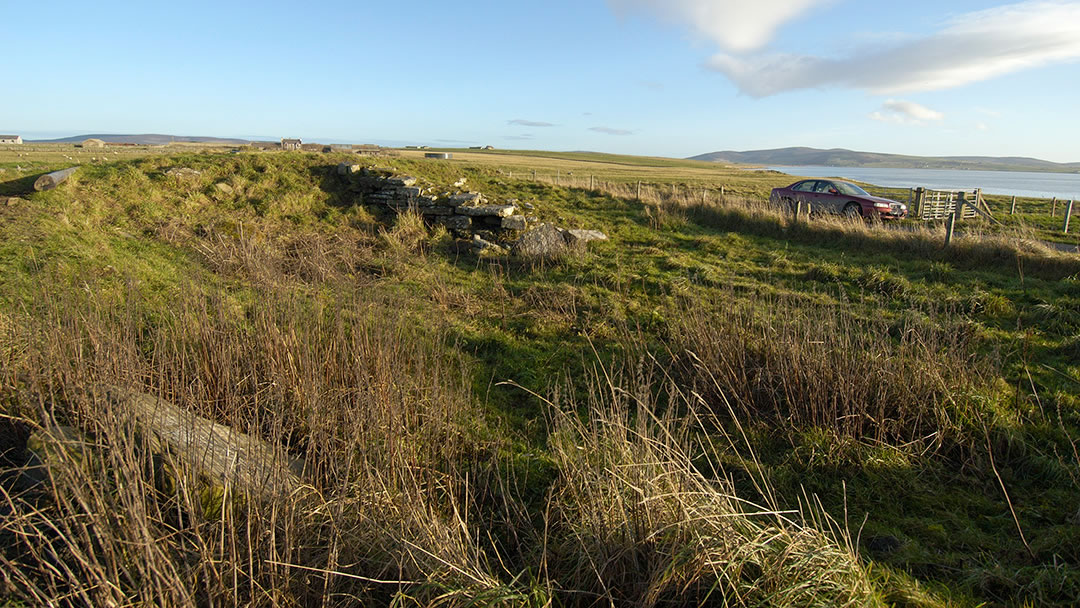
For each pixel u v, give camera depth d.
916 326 6.41
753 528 3.16
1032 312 8.05
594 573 3.09
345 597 2.88
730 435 5.06
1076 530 3.78
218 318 5.59
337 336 5.31
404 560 2.97
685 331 6.51
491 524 3.68
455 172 18.08
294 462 3.96
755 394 5.50
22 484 3.41
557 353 6.90
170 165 14.67
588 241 12.37
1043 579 3.33
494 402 5.69
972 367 5.53
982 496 4.31
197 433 3.71
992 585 3.36
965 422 4.98
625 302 8.75
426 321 7.51
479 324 7.85
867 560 3.52
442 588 2.79
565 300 8.80
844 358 5.22
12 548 2.95
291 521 2.96
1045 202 26.95
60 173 12.25
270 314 5.53
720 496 3.34
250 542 2.75
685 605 2.91
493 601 2.68
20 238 8.90
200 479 3.30
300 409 4.51
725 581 2.88
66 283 6.47
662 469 3.35
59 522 2.91
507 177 19.47
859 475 4.54
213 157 15.84
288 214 13.23
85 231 10.08
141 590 2.49
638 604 2.89
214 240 10.94
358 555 3.08
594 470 3.59
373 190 14.55
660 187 25.20
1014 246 10.68
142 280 8.44
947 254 11.33
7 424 4.12
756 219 14.50
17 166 14.66
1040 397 5.55
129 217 11.73
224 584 2.75
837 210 17.95
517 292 9.59
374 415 3.90
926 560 3.54
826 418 4.99
